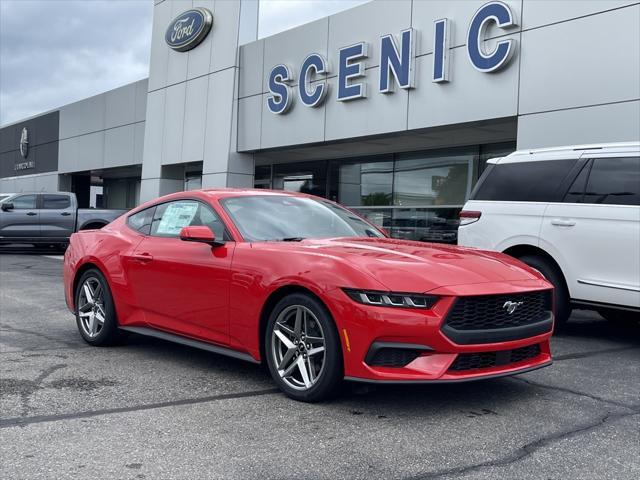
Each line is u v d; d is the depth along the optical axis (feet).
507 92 37.19
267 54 55.88
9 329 23.45
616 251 21.20
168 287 17.63
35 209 60.29
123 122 83.87
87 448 11.52
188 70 65.21
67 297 21.79
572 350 20.94
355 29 47.26
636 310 20.80
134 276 18.81
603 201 21.83
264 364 15.56
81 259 20.75
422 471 10.67
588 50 33.40
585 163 22.71
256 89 57.21
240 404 14.24
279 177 70.79
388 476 10.46
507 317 14.11
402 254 14.89
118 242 19.86
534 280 15.06
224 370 17.37
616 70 32.30
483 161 49.52
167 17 68.59
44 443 11.73
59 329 23.54
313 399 14.16
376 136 46.78
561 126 34.58
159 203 19.75
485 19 37.68
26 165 110.73
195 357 18.94
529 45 36.06
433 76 40.98
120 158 84.48
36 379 16.20
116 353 19.43
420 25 42.47
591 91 33.30
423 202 54.24
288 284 14.43
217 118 60.90
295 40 52.80
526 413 13.83
